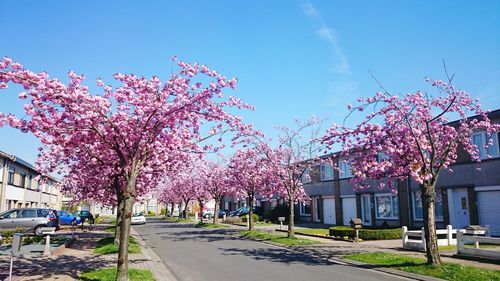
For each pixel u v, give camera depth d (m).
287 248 17.88
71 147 12.12
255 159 24.55
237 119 11.54
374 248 16.75
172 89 10.20
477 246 12.92
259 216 42.53
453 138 12.88
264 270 11.93
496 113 18.45
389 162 12.46
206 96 10.43
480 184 19.67
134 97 10.30
